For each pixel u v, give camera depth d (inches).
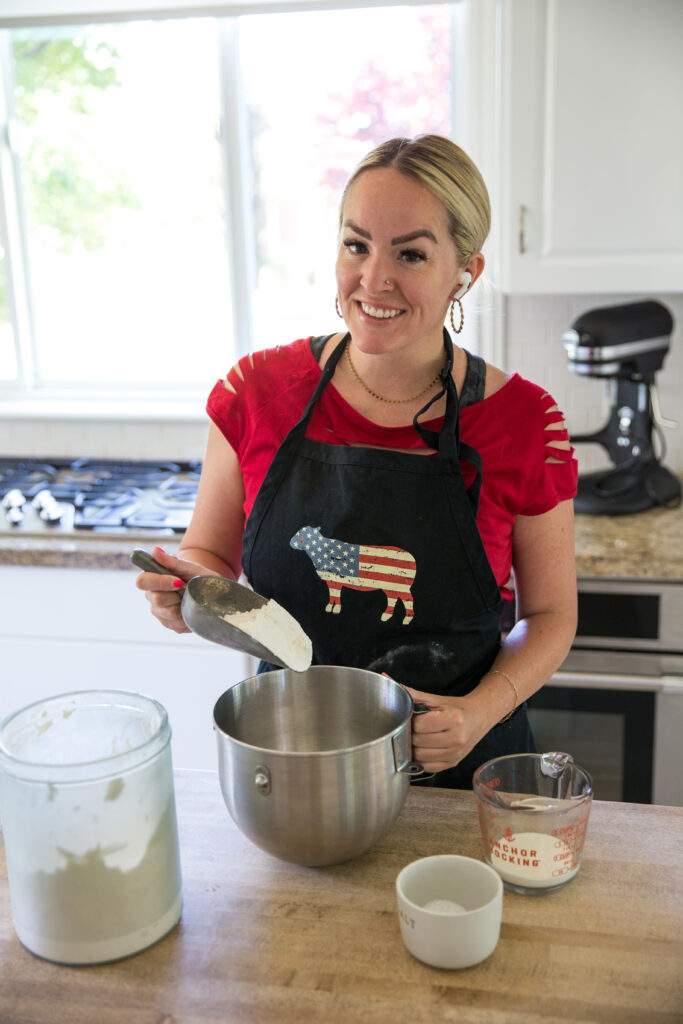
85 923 32.8
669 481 91.2
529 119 83.7
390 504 49.4
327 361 52.4
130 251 112.1
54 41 106.7
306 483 50.4
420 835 40.6
